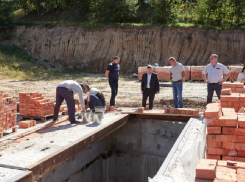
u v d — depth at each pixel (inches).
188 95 490.3
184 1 1116.5
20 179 161.3
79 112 329.7
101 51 925.2
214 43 852.0
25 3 1159.6
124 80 739.4
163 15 964.6
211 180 126.3
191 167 164.7
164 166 175.9
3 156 192.2
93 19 1049.5
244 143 162.9
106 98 489.1
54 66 920.9
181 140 223.3
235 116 173.0
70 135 239.9
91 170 318.7
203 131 208.1
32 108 297.0
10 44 984.3
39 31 991.6
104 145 345.7
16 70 797.9
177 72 327.6
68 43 952.9
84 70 922.1
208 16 928.3
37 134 245.3
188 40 868.6
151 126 325.1
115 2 992.2
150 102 343.9
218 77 301.1
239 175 121.3
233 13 906.7
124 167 345.4
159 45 887.1
